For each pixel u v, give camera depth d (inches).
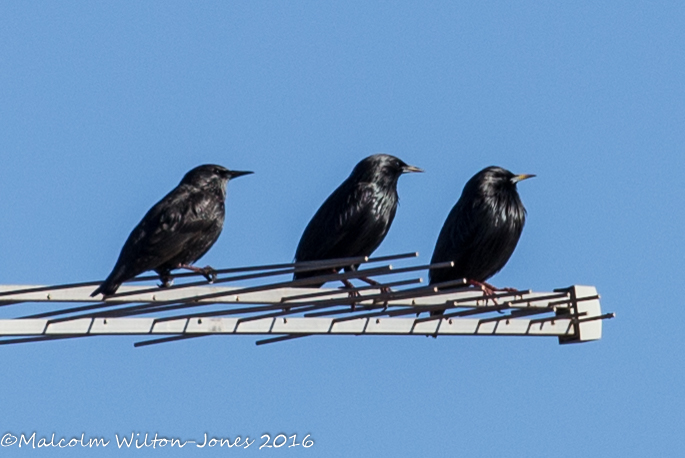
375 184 622.8
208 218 549.3
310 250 624.7
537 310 538.0
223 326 500.7
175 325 490.0
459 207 636.7
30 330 466.3
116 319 480.7
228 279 445.4
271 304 488.7
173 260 544.4
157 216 537.3
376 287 458.3
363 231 618.8
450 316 532.1
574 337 582.6
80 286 487.2
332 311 517.3
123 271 518.3
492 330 561.9
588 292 583.5
